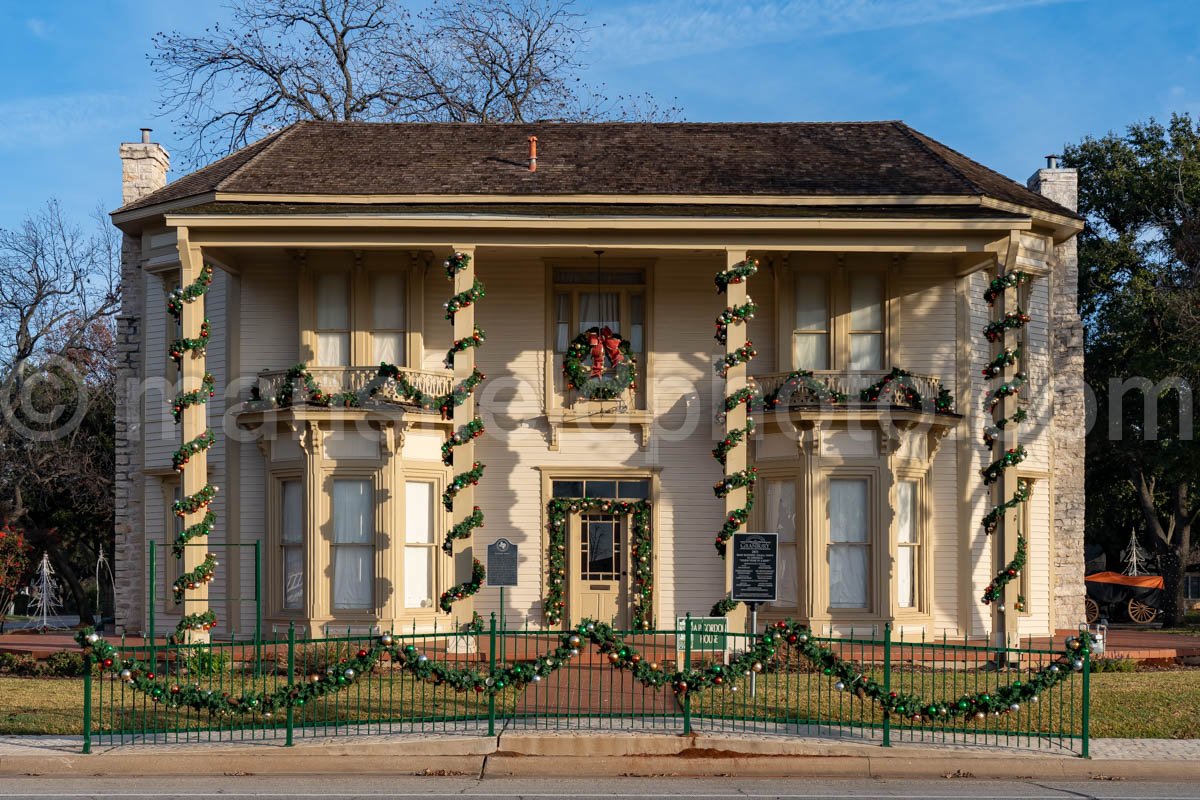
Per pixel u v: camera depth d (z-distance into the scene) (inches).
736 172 892.6
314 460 864.3
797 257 904.9
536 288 912.9
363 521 871.1
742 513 797.2
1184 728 594.6
